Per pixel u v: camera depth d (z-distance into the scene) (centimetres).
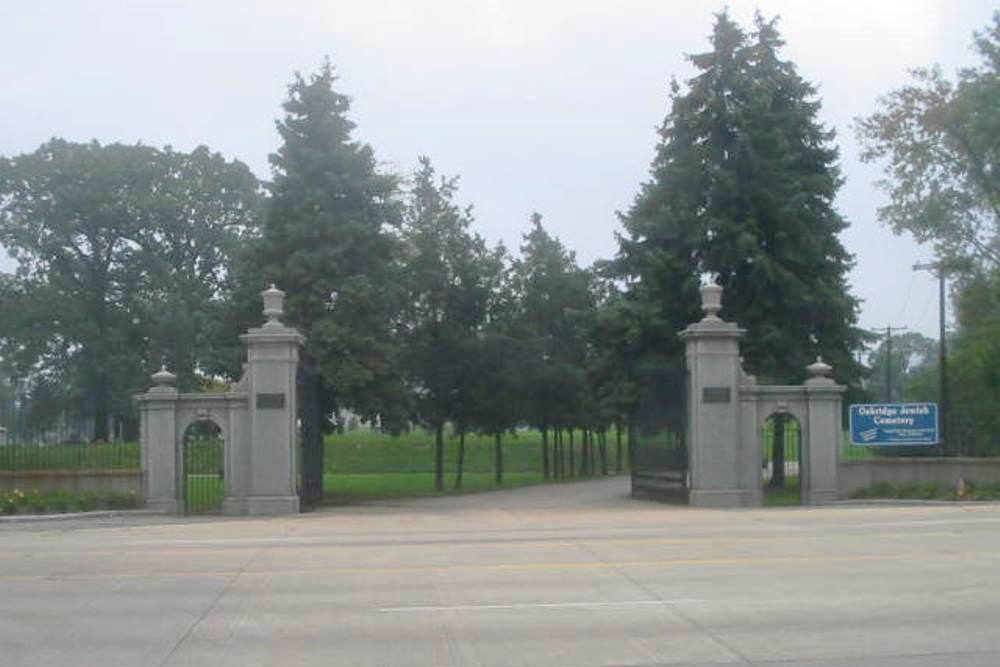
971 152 4144
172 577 1498
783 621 1120
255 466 2725
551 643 1036
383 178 3450
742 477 2830
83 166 5966
